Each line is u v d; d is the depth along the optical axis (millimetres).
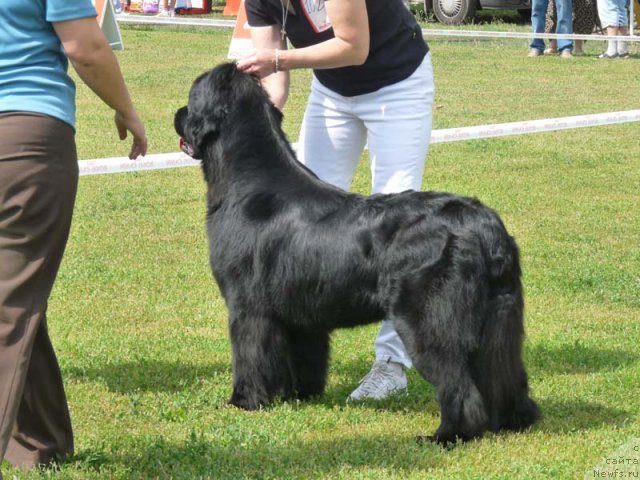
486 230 7449
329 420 8273
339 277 7781
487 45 36656
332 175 9406
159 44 34281
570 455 7445
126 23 39969
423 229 7520
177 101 24406
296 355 8680
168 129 21250
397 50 8820
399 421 8344
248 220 8164
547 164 19875
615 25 34000
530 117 23531
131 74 27953
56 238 6555
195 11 42719
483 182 18172
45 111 6348
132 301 11797
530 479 6973
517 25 41406
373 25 8664
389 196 7914
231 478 6973
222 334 10750
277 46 9180
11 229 6387
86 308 11477
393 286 7570
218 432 7941
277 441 7762
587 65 32500
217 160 8352
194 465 7230
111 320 11102
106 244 14094
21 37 6336
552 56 34375
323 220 7902
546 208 16609
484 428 7633
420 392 9133
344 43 8203
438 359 7445
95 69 6449
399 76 8859
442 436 7664
